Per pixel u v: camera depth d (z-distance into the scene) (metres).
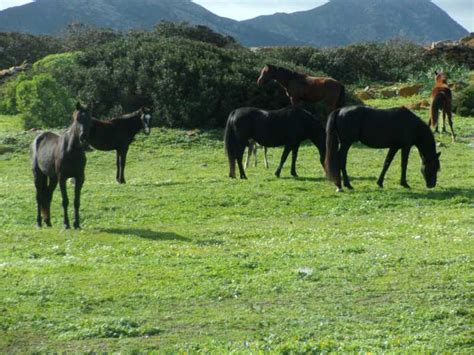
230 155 22.67
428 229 16.02
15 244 15.09
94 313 10.50
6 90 41.50
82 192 20.88
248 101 33.62
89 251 14.25
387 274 12.17
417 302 10.73
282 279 11.95
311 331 9.57
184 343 9.19
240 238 15.84
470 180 22.48
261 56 38.72
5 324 9.98
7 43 58.75
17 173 26.19
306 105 32.53
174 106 33.00
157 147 29.92
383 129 20.59
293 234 16.08
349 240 15.23
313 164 25.77
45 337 9.60
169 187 21.47
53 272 12.50
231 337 9.46
